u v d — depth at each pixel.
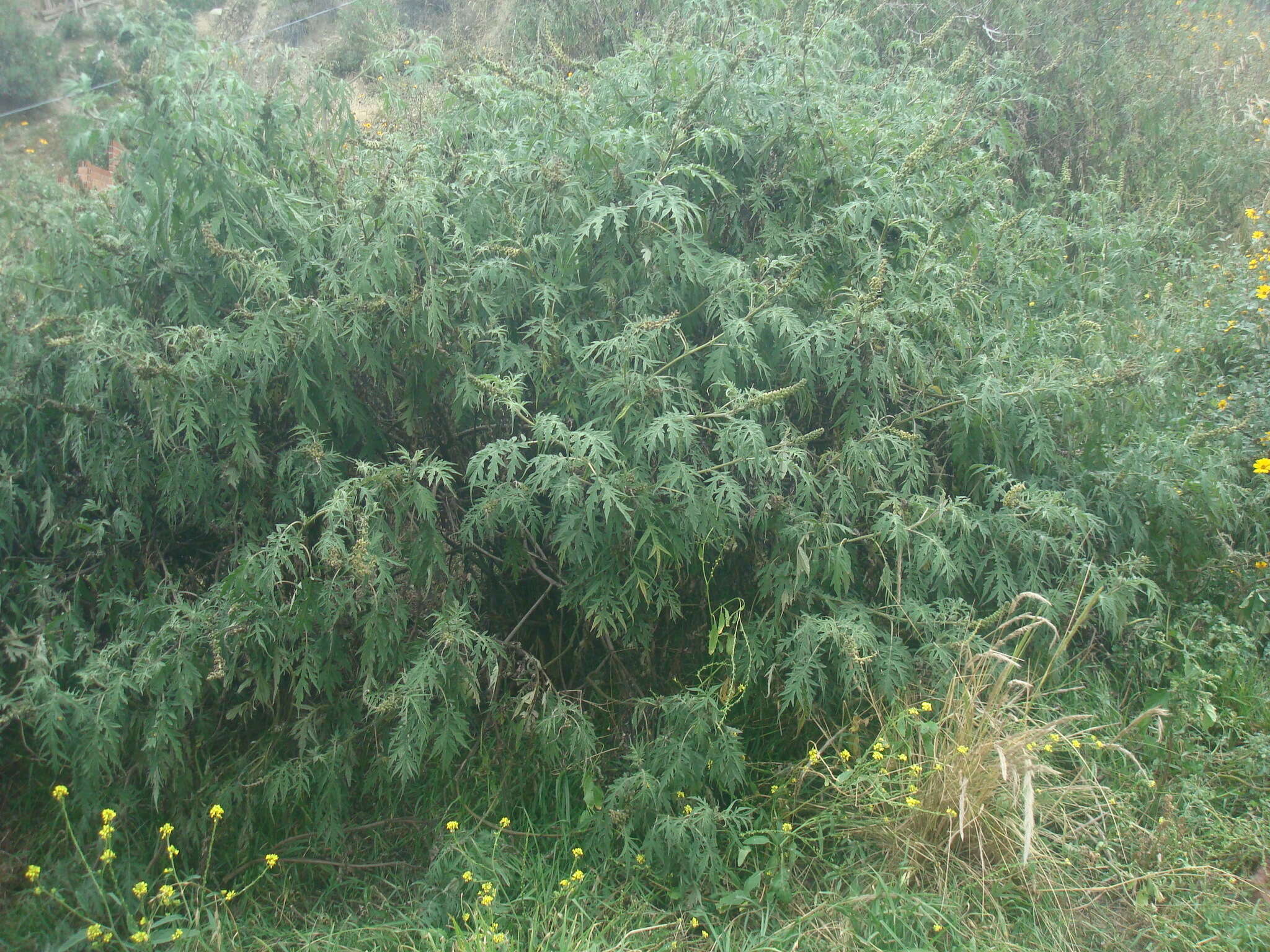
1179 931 2.74
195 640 2.87
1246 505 4.03
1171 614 3.80
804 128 3.60
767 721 3.38
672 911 2.83
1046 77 7.32
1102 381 3.73
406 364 3.22
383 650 2.93
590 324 3.29
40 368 3.28
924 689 3.21
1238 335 5.16
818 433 3.03
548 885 2.89
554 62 4.40
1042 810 3.01
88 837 2.91
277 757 3.12
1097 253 5.68
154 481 3.17
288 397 3.10
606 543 3.06
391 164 3.38
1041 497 3.40
